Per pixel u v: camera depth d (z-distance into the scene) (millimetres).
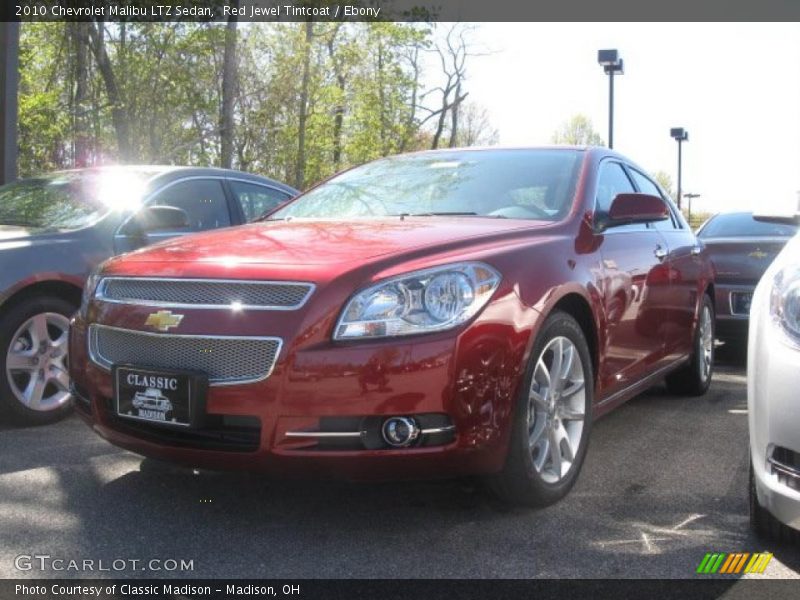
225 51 16594
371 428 2924
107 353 3344
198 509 3389
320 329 2932
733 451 4348
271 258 3184
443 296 2994
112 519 3279
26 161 13172
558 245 3621
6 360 4605
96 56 13703
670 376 5738
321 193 4734
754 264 7242
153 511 3365
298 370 2912
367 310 2951
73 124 13578
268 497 3527
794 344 2684
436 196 4309
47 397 4910
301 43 19750
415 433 2918
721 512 3408
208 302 3086
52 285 4859
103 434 3396
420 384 2900
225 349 3012
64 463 3988
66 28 13594
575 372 3609
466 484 3627
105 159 14609
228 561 2904
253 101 19781
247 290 3059
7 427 4719
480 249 3275
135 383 3156
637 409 5371
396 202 4340
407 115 25297
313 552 2980
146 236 5426
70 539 3082
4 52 8914
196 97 15133
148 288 3275
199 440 3105
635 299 4281
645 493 3643
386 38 23078
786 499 2654
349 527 3211
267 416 2936
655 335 4664
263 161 20469
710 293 5953
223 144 16859
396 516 3322
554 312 3457
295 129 20328
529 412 3293
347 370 2891
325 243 3322
